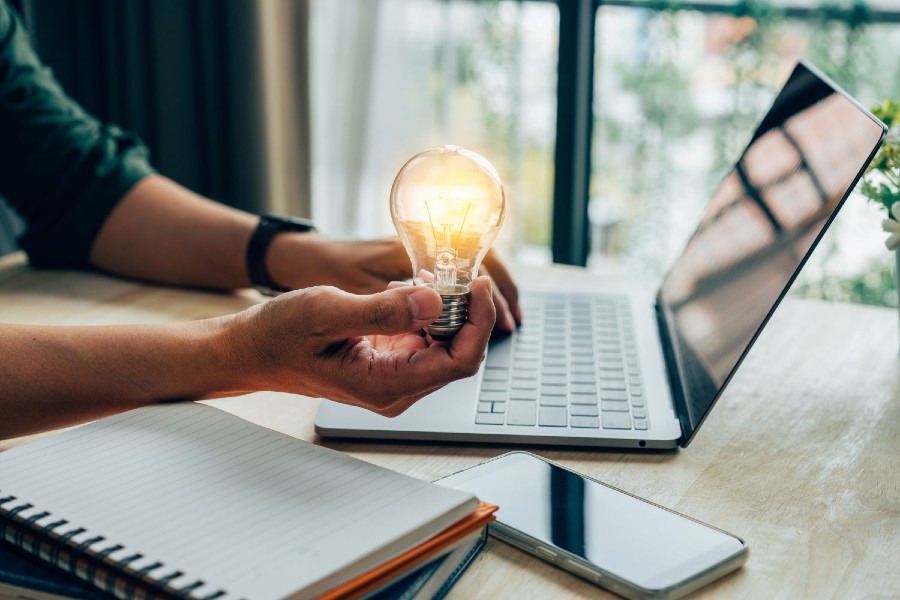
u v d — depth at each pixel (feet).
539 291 3.01
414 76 5.94
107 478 1.50
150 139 5.82
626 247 6.27
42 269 3.08
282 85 5.62
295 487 1.48
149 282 2.98
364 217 6.19
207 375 1.85
